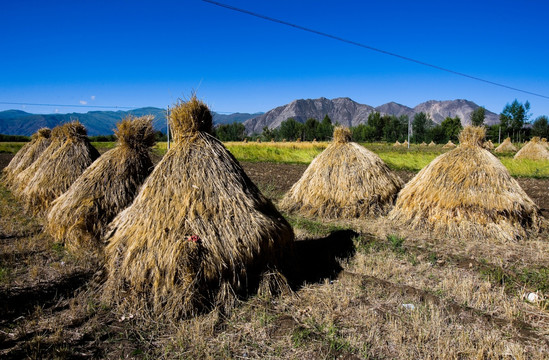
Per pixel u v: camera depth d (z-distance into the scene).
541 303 4.37
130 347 3.48
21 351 3.37
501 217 7.05
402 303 4.35
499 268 5.32
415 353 3.37
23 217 8.30
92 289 4.56
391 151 35.69
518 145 46.25
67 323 3.87
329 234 7.19
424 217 7.62
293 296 4.49
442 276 5.20
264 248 4.47
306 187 9.30
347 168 8.91
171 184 4.48
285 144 36.88
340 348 3.44
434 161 8.20
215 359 3.32
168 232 4.13
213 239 4.14
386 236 7.07
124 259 4.19
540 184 14.71
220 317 3.99
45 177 8.07
